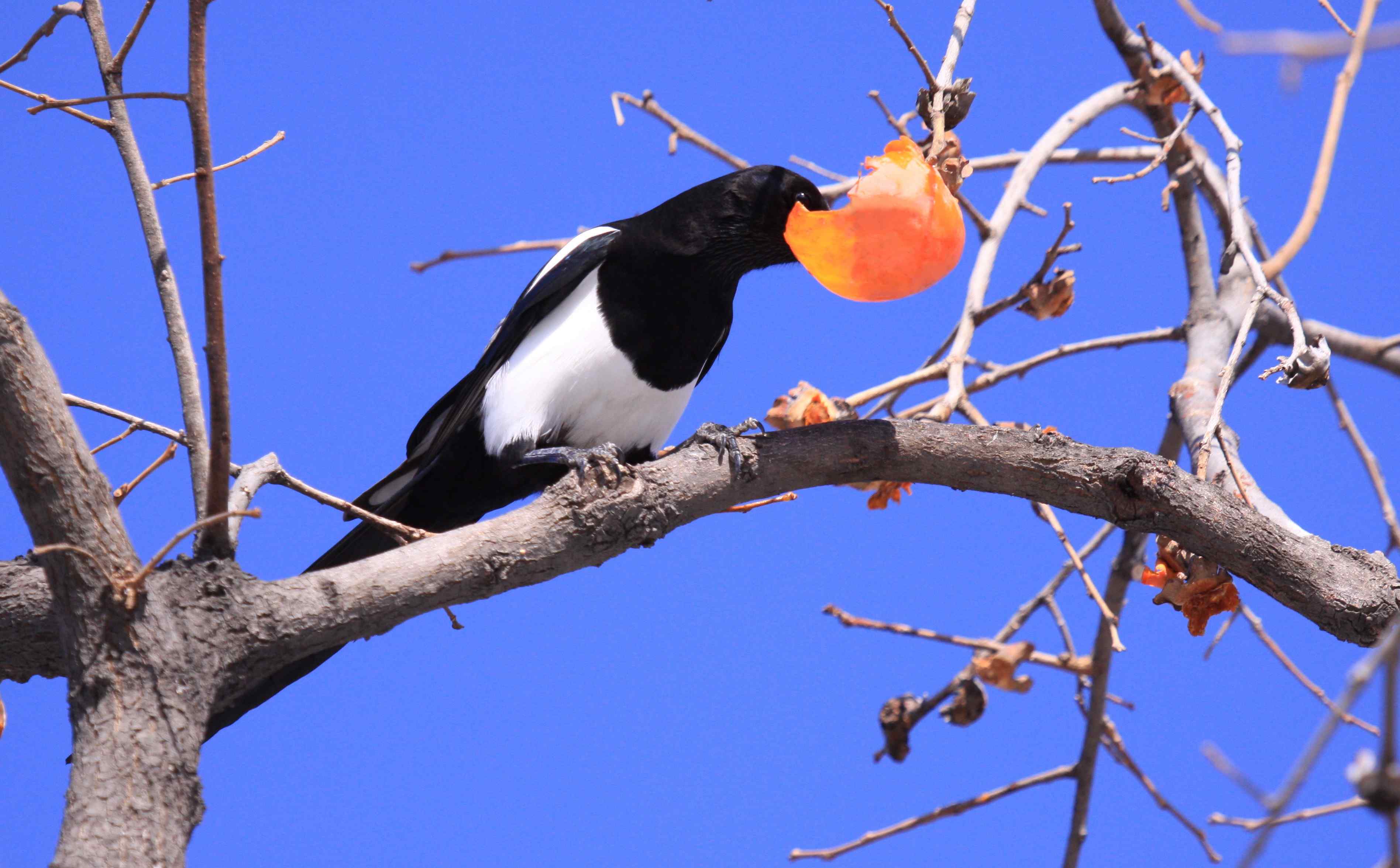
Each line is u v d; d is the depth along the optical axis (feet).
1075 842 34.88
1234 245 29.14
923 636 33.65
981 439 27.96
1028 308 35.91
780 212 34.04
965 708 33.35
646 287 34.27
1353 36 25.26
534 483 36.09
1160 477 26.94
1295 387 26.61
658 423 35.88
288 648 23.17
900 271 24.32
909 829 34.78
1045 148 39.24
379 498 35.60
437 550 24.52
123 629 21.40
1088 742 34.53
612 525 25.88
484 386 35.35
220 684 22.50
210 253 21.01
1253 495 30.68
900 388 36.29
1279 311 40.14
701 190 34.53
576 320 34.22
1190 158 40.22
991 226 37.99
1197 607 27.63
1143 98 40.63
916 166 24.41
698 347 35.09
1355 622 26.53
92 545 21.31
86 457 21.52
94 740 20.89
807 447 27.76
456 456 35.58
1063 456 27.71
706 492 27.02
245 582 23.15
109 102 28.02
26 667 24.77
